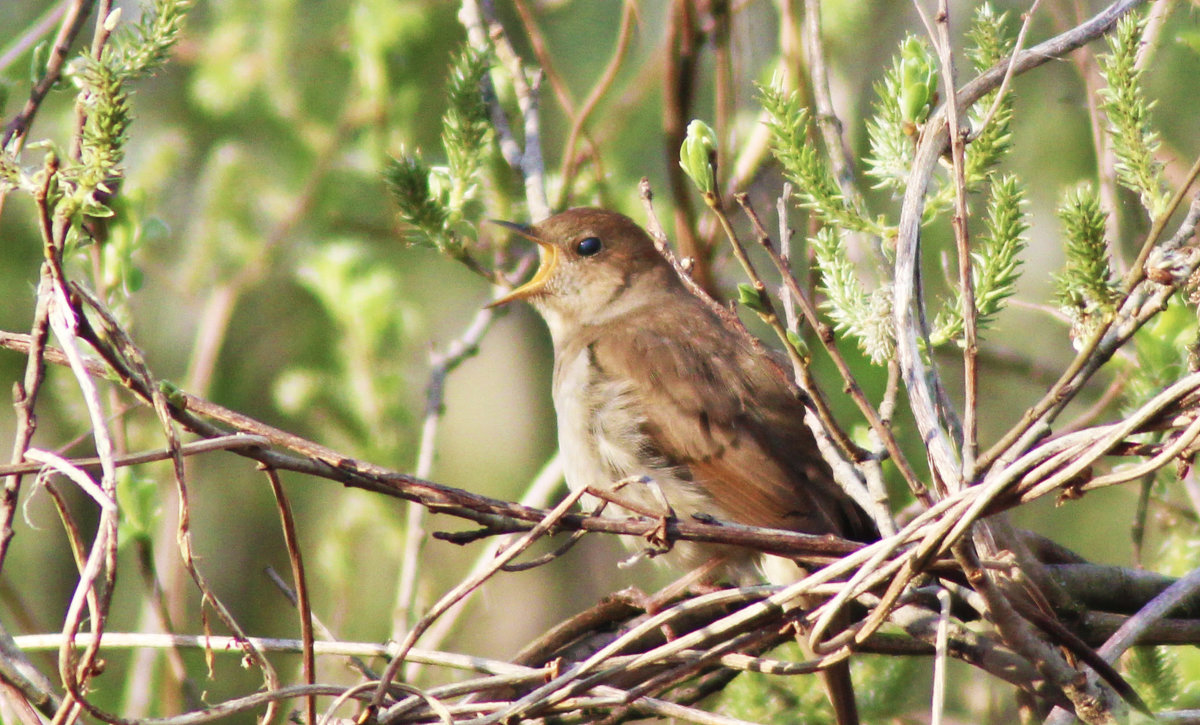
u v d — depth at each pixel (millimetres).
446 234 7879
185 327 13125
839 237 6562
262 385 13047
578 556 14125
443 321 14766
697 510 8922
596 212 10062
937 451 5199
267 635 13367
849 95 10148
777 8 11078
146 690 8758
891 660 8086
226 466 13984
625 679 6852
